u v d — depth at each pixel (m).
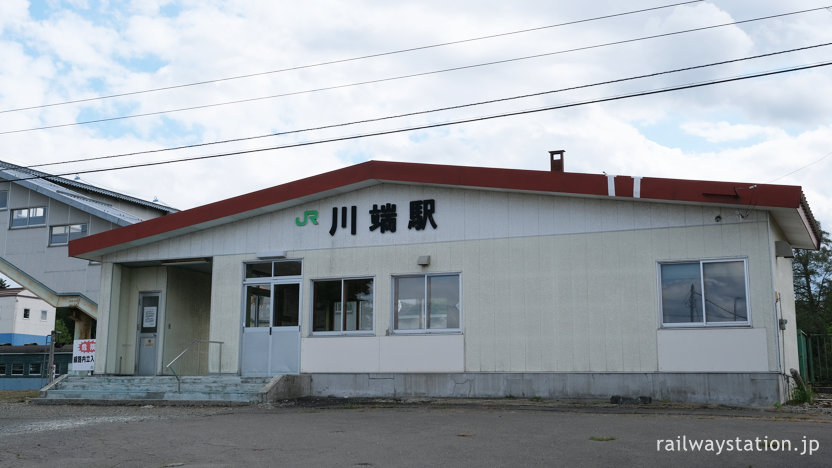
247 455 9.38
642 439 9.85
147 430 12.18
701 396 14.75
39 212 33.75
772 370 14.29
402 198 18.16
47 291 32.28
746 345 14.54
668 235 15.47
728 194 14.53
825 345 22.77
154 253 20.78
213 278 19.86
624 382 15.41
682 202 15.22
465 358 16.92
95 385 19.70
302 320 18.77
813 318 31.94
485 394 16.59
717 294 14.96
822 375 22.89
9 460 9.48
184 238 20.45
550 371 16.09
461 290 17.17
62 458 9.56
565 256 16.34
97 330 21.47
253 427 12.20
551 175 16.17
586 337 15.88
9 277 33.47
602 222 16.11
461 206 17.52
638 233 15.74
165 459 9.29
